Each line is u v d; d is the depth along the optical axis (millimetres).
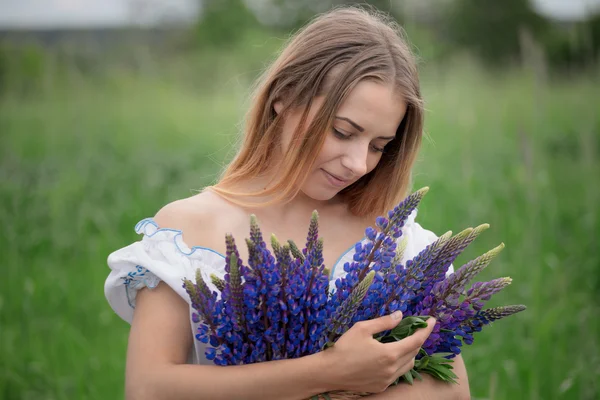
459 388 1696
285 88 1758
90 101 7980
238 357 1522
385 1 14047
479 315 1572
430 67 7500
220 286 1497
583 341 3217
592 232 4027
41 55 8117
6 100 7703
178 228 1712
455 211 4410
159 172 5578
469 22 14219
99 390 3232
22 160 5949
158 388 1539
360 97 1624
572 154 5551
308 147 1661
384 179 1903
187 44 15195
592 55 4664
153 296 1641
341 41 1712
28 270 4055
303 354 1535
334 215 1912
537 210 3682
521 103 6594
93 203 5117
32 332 3514
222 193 1812
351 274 1531
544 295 3527
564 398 3023
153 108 8141
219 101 8961
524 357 3156
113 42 11227
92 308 3785
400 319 1490
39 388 3262
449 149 5543
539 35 12172
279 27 18234
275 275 1436
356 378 1469
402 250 1613
